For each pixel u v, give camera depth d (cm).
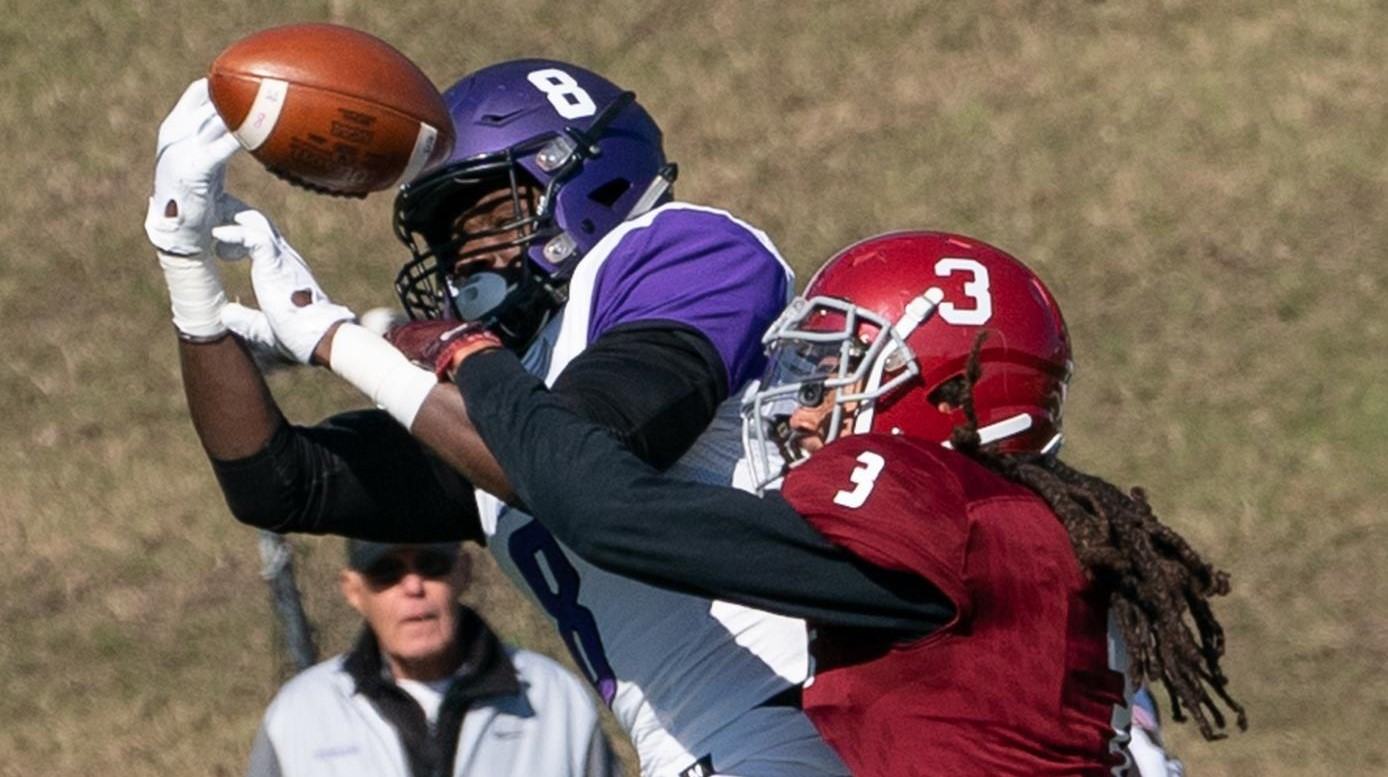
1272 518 3369
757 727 1240
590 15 4931
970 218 4203
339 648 2420
